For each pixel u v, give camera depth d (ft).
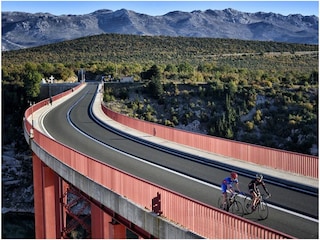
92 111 176.76
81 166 68.44
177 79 293.02
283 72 332.19
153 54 567.59
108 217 63.21
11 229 165.07
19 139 234.58
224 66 376.89
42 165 91.56
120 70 387.75
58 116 159.94
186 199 45.55
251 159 79.41
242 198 58.34
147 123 118.83
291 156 71.46
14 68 354.13
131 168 77.61
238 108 220.23
